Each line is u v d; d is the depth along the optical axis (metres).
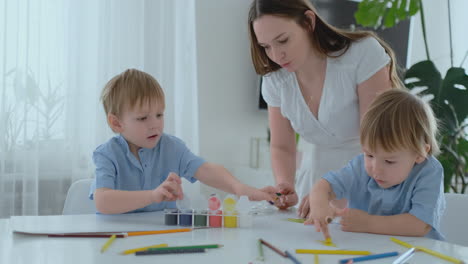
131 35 2.21
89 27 2.11
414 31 2.94
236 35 2.64
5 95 1.94
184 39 2.36
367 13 2.27
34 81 1.98
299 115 1.25
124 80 1.14
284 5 1.04
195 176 1.22
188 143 2.37
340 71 1.15
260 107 2.67
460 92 1.96
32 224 0.88
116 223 0.91
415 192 0.90
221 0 2.59
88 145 2.12
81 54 2.09
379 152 0.88
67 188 2.09
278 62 1.09
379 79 1.13
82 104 2.11
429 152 0.95
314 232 0.85
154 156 1.20
